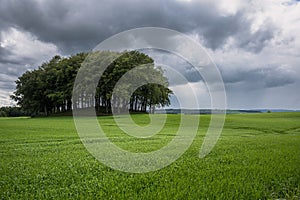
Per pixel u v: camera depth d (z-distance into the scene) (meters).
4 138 23.16
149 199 6.46
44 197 6.81
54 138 23.30
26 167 10.45
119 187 7.54
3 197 6.79
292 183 8.10
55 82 66.00
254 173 9.09
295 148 16.33
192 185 7.61
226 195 6.73
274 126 41.78
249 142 19.97
